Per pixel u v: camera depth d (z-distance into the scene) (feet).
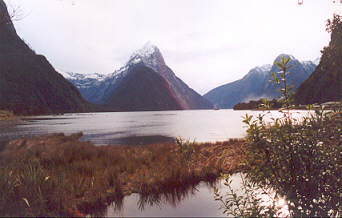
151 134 79.61
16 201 10.23
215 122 144.56
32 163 20.68
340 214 7.63
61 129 114.01
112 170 17.78
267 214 8.29
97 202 11.93
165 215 9.95
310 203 8.02
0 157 26.63
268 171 8.70
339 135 7.95
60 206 10.52
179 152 22.12
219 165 18.42
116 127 124.36
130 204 11.80
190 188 14.24
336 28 29.63
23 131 100.89
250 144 8.80
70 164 21.07
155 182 14.71
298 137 8.24
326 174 8.13
